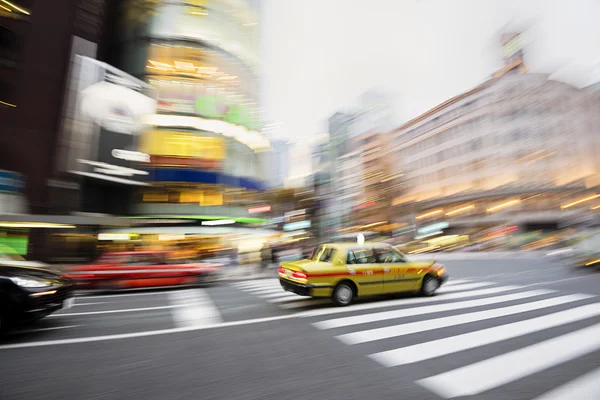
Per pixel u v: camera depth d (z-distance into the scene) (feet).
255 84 90.02
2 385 10.12
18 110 56.65
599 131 136.67
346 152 190.19
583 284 29.43
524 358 11.62
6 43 57.62
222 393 9.45
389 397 9.02
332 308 21.29
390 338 14.38
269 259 56.39
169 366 11.60
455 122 157.69
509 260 65.46
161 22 76.43
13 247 52.47
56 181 57.21
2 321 14.56
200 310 22.06
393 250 24.68
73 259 57.72
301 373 10.80
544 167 131.44
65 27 63.57
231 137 77.10
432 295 25.07
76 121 58.70
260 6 96.07
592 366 10.82
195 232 68.95
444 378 10.15
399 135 186.50
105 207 66.03
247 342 14.40
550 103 136.67
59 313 21.38
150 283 32.58
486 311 19.10
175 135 70.03
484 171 143.74
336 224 145.59
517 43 151.84
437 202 157.89
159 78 72.95
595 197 123.44
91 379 10.53
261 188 87.04
